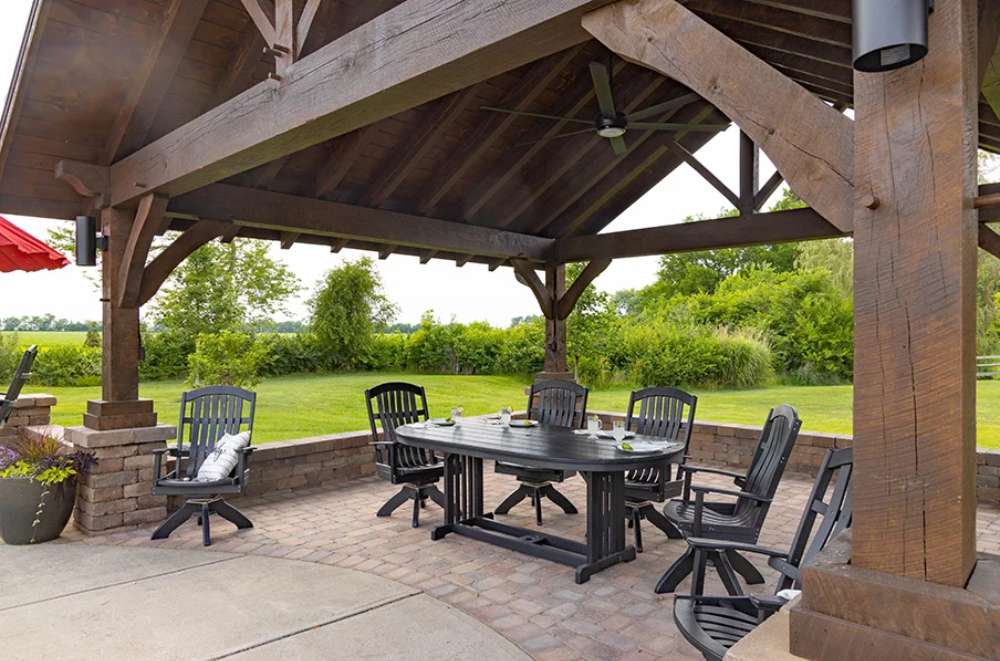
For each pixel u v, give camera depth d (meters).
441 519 5.27
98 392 11.62
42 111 4.67
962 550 1.53
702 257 18.77
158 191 4.57
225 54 4.87
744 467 6.96
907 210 1.57
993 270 12.20
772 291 14.63
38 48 4.29
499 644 3.19
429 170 6.69
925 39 1.48
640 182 7.83
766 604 2.45
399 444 5.11
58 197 5.27
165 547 4.58
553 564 4.28
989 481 5.54
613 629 3.36
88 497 4.91
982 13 2.01
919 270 1.56
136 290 5.02
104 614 3.49
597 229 8.24
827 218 1.72
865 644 1.58
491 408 11.48
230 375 10.23
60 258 4.99
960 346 1.51
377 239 6.48
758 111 1.84
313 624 3.38
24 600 3.67
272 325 12.20
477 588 3.88
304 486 6.24
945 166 1.53
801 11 2.77
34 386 11.69
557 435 4.80
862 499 1.66
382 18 2.76
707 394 12.61
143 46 4.55
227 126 3.72
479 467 5.08
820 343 13.62
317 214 6.01
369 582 3.95
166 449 4.81
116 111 4.90
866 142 1.63
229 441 4.94
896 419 1.60
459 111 5.84
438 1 2.54
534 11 2.22
